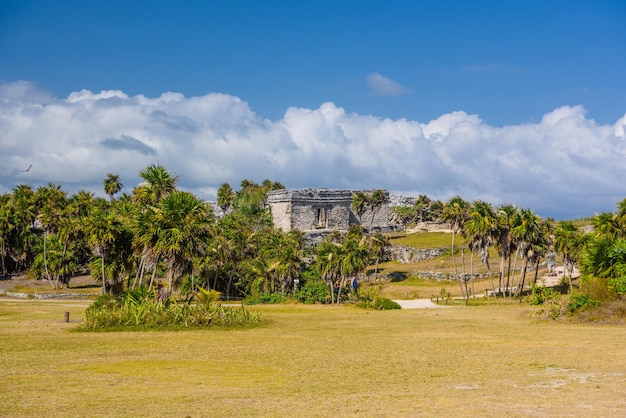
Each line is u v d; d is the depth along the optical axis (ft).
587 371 54.75
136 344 80.79
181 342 83.30
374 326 109.60
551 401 41.96
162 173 170.60
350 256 214.48
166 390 48.52
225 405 42.60
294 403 43.14
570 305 111.24
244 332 99.04
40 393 47.21
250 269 252.01
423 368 59.00
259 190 447.83
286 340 86.12
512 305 180.65
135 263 198.90
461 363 61.82
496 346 75.77
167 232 122.11
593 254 121.29
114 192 382.63
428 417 37.78
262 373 57.00
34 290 262.67
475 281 289.12
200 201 129.29
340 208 430.61
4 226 330.54
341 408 41.19
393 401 43.29
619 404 40.55
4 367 60.80
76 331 98.89
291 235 340.59
